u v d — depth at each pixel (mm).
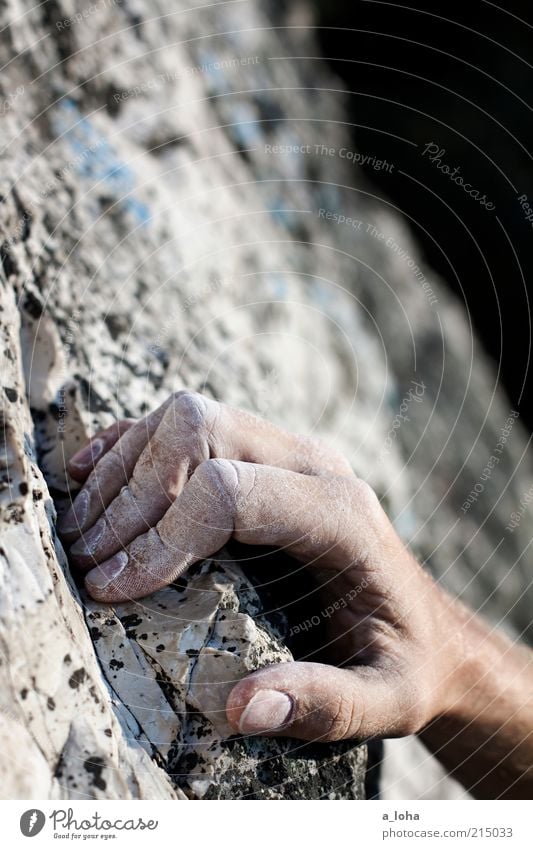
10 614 922
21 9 1813
